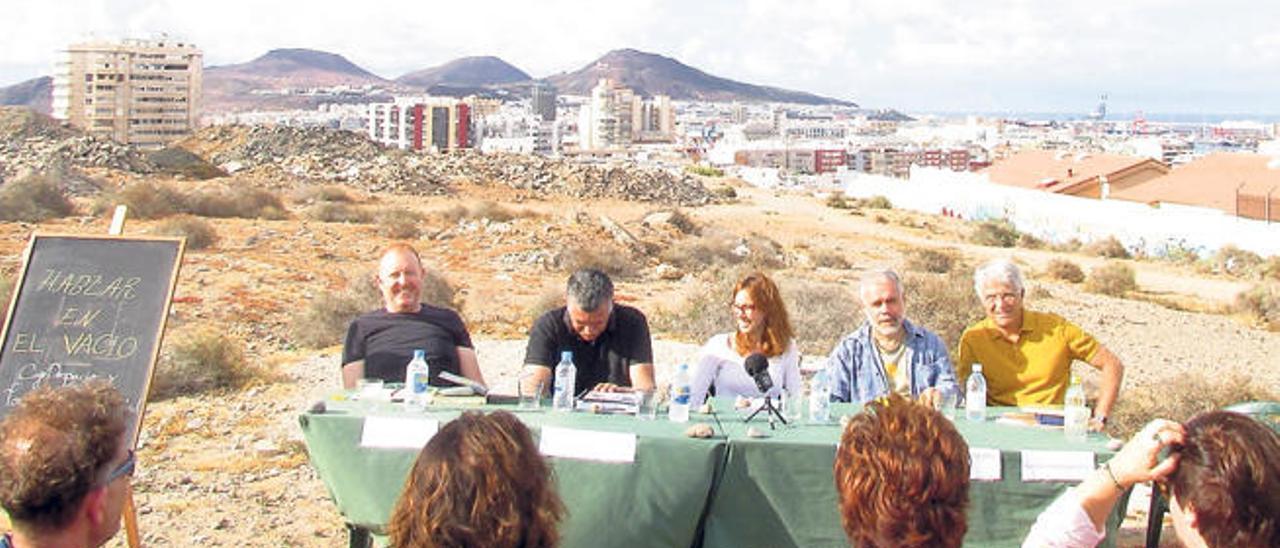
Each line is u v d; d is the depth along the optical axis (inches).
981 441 208.5
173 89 5275.6
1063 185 2906.0
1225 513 94.6
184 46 5344.5
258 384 465.1
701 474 198.5
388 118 6968.5
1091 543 117.3
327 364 530.9
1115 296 1262.3
